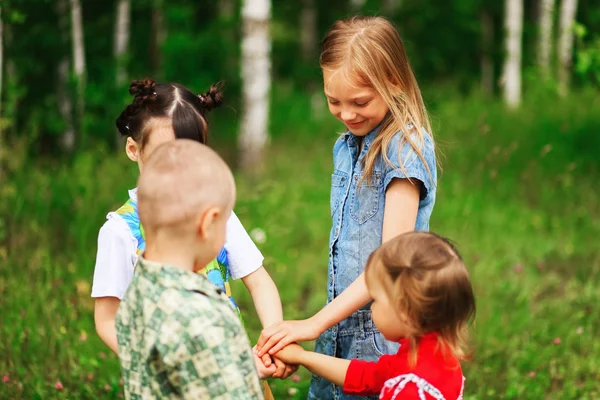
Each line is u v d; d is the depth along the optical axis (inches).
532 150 315.6
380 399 78.7
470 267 202.4
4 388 130.7
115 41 355.9
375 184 92.4
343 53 89.1
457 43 625.6
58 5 298.0
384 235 89.7
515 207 260.1
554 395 145.2
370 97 89.7
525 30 546.6
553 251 230.5
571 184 282.0
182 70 369.1
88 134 308.2
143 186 69.9
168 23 391.9
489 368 150.3
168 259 70.4
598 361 157.0
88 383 137.4
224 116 371.2
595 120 350.3
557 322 176.6
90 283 182.5
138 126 86.4
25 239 193.9
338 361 88.0
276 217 240.5
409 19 604.1
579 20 547.8
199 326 66.2
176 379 66.6
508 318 177.8
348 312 89.4
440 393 75.6
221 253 92.6
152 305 67.9
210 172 69.6
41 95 312.8
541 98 412.5
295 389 137.8
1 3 240.5
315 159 333.7
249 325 165.6
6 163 232.1
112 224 85.2
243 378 67.4
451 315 75.7
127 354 71.6
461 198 258.2
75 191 225.6
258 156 312.7
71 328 151.8
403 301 75.2
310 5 619.5
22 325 148.1
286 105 490.0
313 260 219.3
